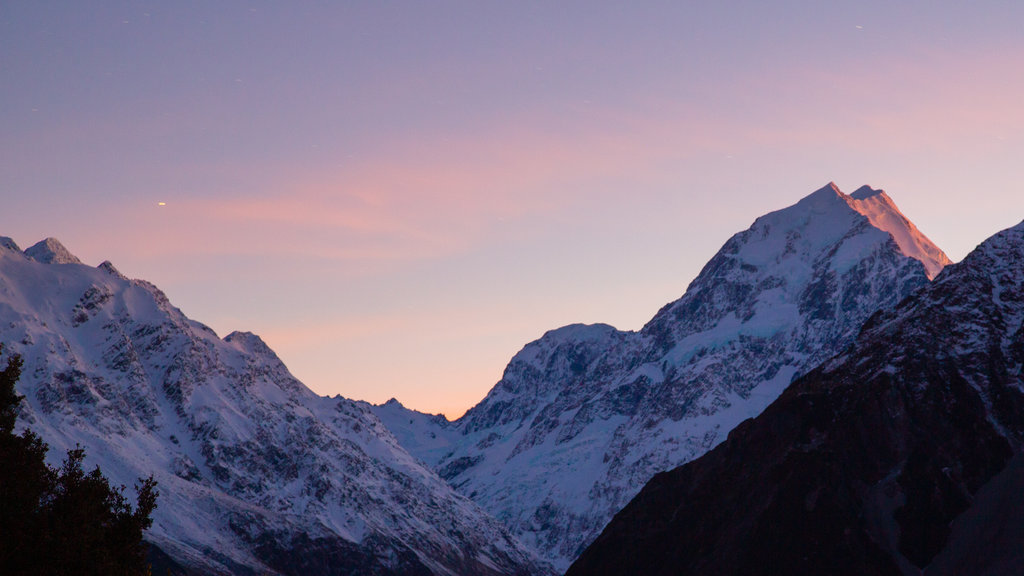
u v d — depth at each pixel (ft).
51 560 273.13
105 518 299.79
